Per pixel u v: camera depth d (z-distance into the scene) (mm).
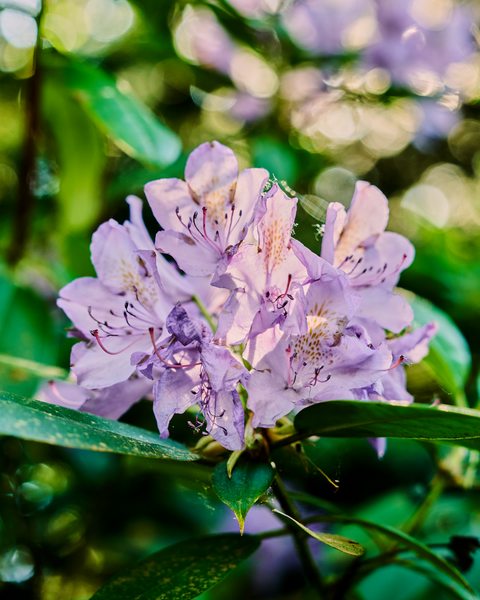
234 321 487
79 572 708
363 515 698
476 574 633
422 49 812
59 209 716
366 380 490
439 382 618
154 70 875
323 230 528
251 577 800
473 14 850
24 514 714
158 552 532
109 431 480
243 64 850
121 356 521
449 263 810
